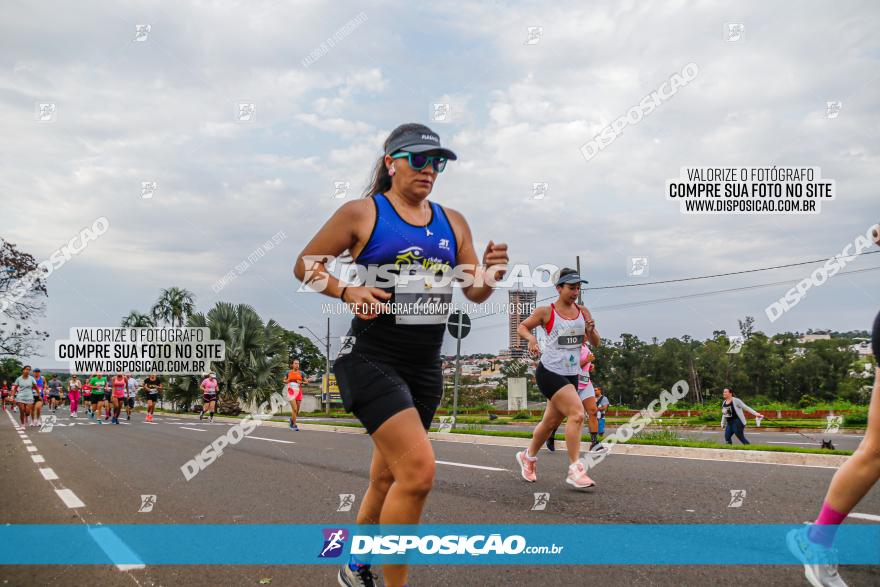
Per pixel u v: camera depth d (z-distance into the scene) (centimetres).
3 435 1334
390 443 232
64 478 657
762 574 299
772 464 738
